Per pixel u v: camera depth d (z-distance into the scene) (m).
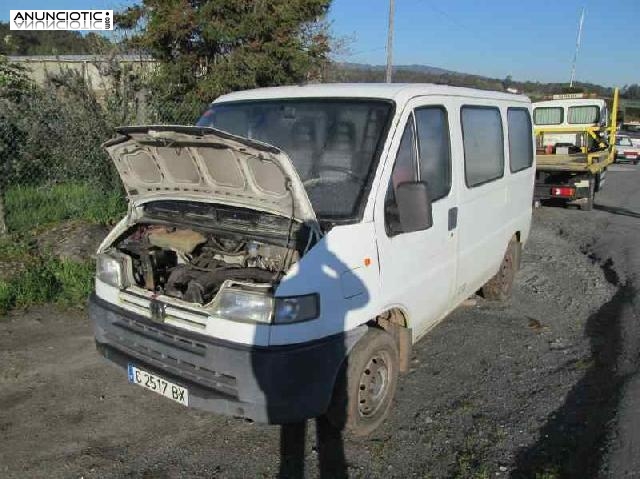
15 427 3.86
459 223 4.70
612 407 4.11
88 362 4.81
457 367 4.97
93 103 8.88
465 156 4.79
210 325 3.21
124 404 4.18
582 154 14.65
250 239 3.42
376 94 4.01
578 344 5.56
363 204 3.51
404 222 3.51
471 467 3.53
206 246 3.85
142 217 4.08
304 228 3.28
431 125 4.24
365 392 3.71
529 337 5.70
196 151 3.32
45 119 8.66
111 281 3.81
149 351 3.52
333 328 3.28
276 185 3.20
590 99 15.87
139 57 11.99
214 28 11.83
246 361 3.08
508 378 4.78
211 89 11.84
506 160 5.89
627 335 5.45
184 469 3.46
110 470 3.44
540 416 4.16
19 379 4.50
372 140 3.74
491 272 5.97
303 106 4.15
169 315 3.41
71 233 7.59
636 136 33.91
